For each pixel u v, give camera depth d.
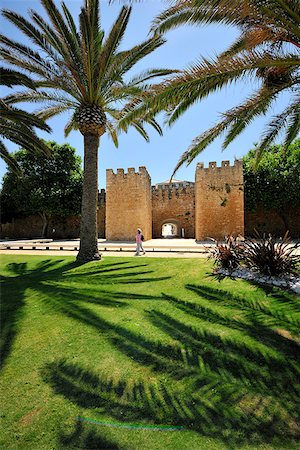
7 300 5.54
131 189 23.58
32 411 2.42
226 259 7.51
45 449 2.02
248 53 4.78
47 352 3.46
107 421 2.27
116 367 3.08
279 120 7.34
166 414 2.32
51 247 17.30
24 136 10.55
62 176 29.05
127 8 8.05
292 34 4.78
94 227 10.44
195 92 5.39
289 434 2.06
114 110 11.39
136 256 11.23
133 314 4.69
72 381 2.84
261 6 4.08
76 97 10.16
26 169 28.69
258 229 27.59
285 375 2.83
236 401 2.46
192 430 2.14
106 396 2.59
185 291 5.97
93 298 5.58
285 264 6.40
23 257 11.62
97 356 3.33
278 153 24.72
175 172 6.62
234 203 20.67
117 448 2.00
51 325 4.29
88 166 10.45
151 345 3.56
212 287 6.02
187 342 3.61
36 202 27.23
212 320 4.29
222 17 4.37
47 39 8.63
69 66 8.94
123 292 6.02
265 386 2.67
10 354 3.42
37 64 8.92
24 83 7.91
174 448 1.97
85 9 7.91
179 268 8.11
